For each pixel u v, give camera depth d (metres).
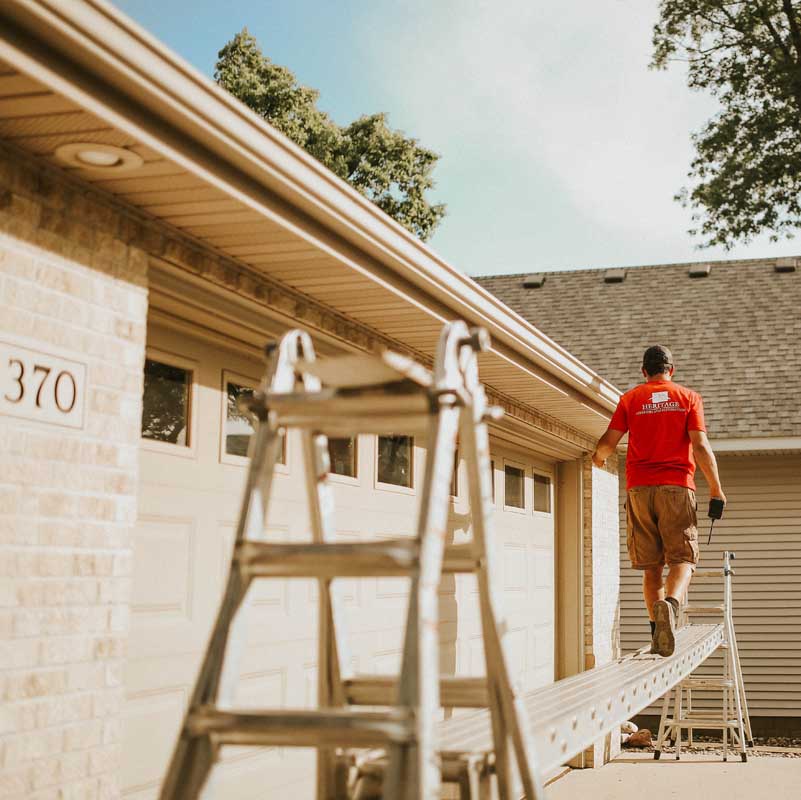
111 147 3.32
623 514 14.02
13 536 3.30
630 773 9.62
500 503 8.55
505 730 3.01
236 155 3.56
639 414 6.30
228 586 2.55
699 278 17.34
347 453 6.16
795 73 21.34
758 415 13.66
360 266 4.67
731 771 9.80
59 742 3.42
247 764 5.07
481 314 5.78
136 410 3.90
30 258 3.44
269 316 5.01
